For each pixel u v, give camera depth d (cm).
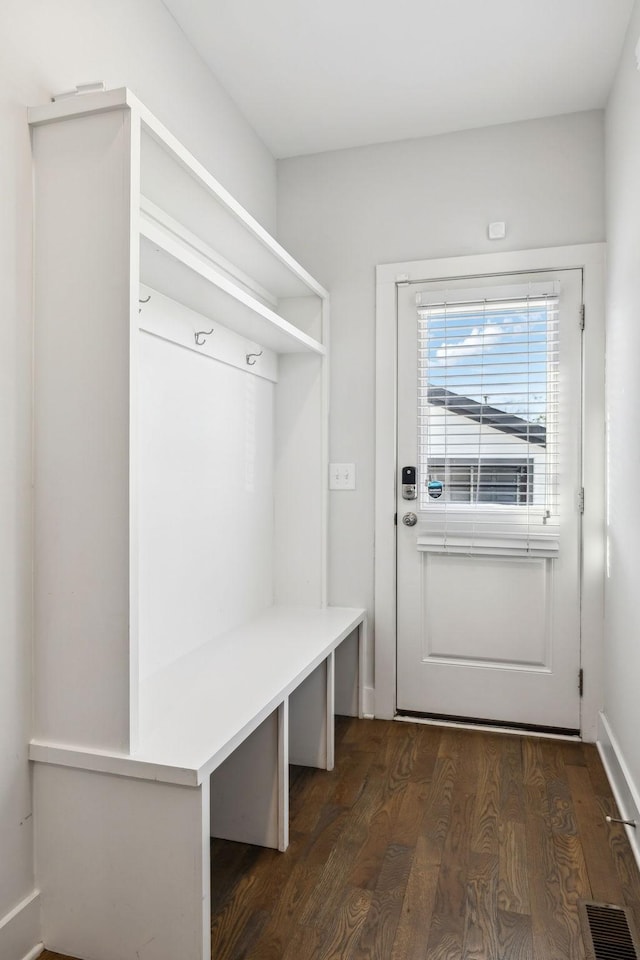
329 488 307
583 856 188
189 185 180
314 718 247
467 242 291
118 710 147
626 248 225
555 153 281
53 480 152
